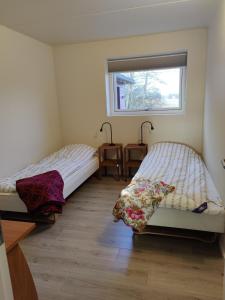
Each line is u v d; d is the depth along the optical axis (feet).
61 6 7.88
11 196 8.25
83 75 13.14
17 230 3.85
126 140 13.32
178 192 7.13
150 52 11.81
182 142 12.39
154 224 6.98
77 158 11.81
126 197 6.94
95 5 7.91
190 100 11.76
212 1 7.79
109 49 12.37
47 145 13.05
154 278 5.84
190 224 6.67
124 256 6.70
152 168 9.50
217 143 7.72
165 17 9.24
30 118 11.51
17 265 3.76
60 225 8.47
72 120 14.01
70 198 10.75
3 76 9.66
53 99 13.53
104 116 13.35
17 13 8.36
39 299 5.33
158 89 12.73
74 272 6.13
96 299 5.29
